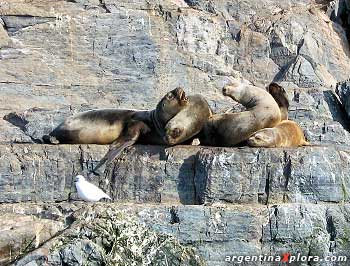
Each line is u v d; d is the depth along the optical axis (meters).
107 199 30.33
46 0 42.56
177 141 31.08
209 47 43.62
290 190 29.97
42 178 30.42
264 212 29.27
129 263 27.14
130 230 27.59
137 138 31.52
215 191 29.78
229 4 45.62
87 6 42.50
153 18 42.91
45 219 28.47
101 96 40.59
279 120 31.88
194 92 41.72
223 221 29.00
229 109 38.41
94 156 30.69
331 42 45.81
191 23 43.44
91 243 26.86
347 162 31.19
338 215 29.69
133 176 30.42
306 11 46.34
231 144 31.41
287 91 41.50
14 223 27.97
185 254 28.03
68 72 40.94
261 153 30.11
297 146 31.22
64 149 30.75
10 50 40.78
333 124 39.69
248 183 29.95
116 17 42.22
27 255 26.64
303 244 29.20
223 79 42.34
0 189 30.06
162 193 30.22
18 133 37.59
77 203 29.22
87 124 32.12
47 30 41.50
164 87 41.62
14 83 39.94
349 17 47.44
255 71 43.88
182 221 28.95
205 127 31.61
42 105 39.66
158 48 42.12
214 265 28.78
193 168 30.23
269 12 46.03
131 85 41.12
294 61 43.78
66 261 26.61
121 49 41.84
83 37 41.78
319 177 30.11
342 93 42.16
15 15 41.47
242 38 44.38
